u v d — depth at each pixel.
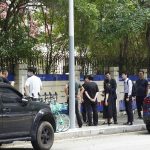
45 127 14.45
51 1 21.86
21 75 21.38
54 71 23.83
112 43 26.33
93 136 18.58
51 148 15.15
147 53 29.33
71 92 19.25
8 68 21.27
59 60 24.06
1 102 13.29
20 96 14.09
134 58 28.31
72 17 19.28
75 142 16.75
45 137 14.45
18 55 21.66
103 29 24.28
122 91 26.45
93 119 20.67
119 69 26.92
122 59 27.45
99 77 25.19
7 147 15.89
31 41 22.56
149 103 19.05
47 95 22.55
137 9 24.78
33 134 14.09
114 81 21.02
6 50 20.95
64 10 21.56
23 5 23.11
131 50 29.34
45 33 25.94
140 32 27.55
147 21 25.28
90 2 23.75
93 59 25.22
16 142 16.80
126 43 28.03
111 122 21.78
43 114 14.45
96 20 23.05
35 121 14.17
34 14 25.42
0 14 22.83
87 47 25.83
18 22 23.08
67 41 25.06
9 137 13.39
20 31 22.17
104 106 21.67
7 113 13.35
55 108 18.53
